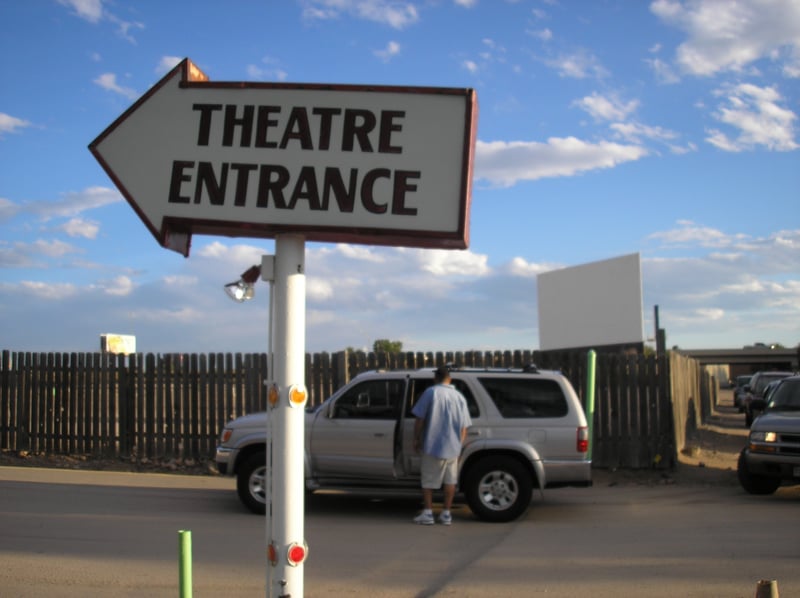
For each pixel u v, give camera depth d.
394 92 4.86
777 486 12.12
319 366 14.59
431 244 4.96
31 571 7.30
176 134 5.02
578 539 8.80
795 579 7.06
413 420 10.23
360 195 4.83
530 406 10.08
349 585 6.95
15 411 15.91
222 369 14.89
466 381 10.21
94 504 10.86
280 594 4.71
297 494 4.79
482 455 10.01
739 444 20.48
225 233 5.13
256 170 4.93
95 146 5.09
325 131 4.89
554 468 9.89
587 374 13.30
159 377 15.10
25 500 11.10
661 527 9.48
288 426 4.80
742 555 7.97
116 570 7.35
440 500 11.61
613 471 13.81
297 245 4.98
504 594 6.68
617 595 6.63
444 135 4.80
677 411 15.70
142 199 5.01
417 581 7.08
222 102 5.00
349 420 10.29
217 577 7.12
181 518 9.92
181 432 14.97
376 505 11.18
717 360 63.00
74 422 15.61
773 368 73.31
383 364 14.46
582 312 25.48
